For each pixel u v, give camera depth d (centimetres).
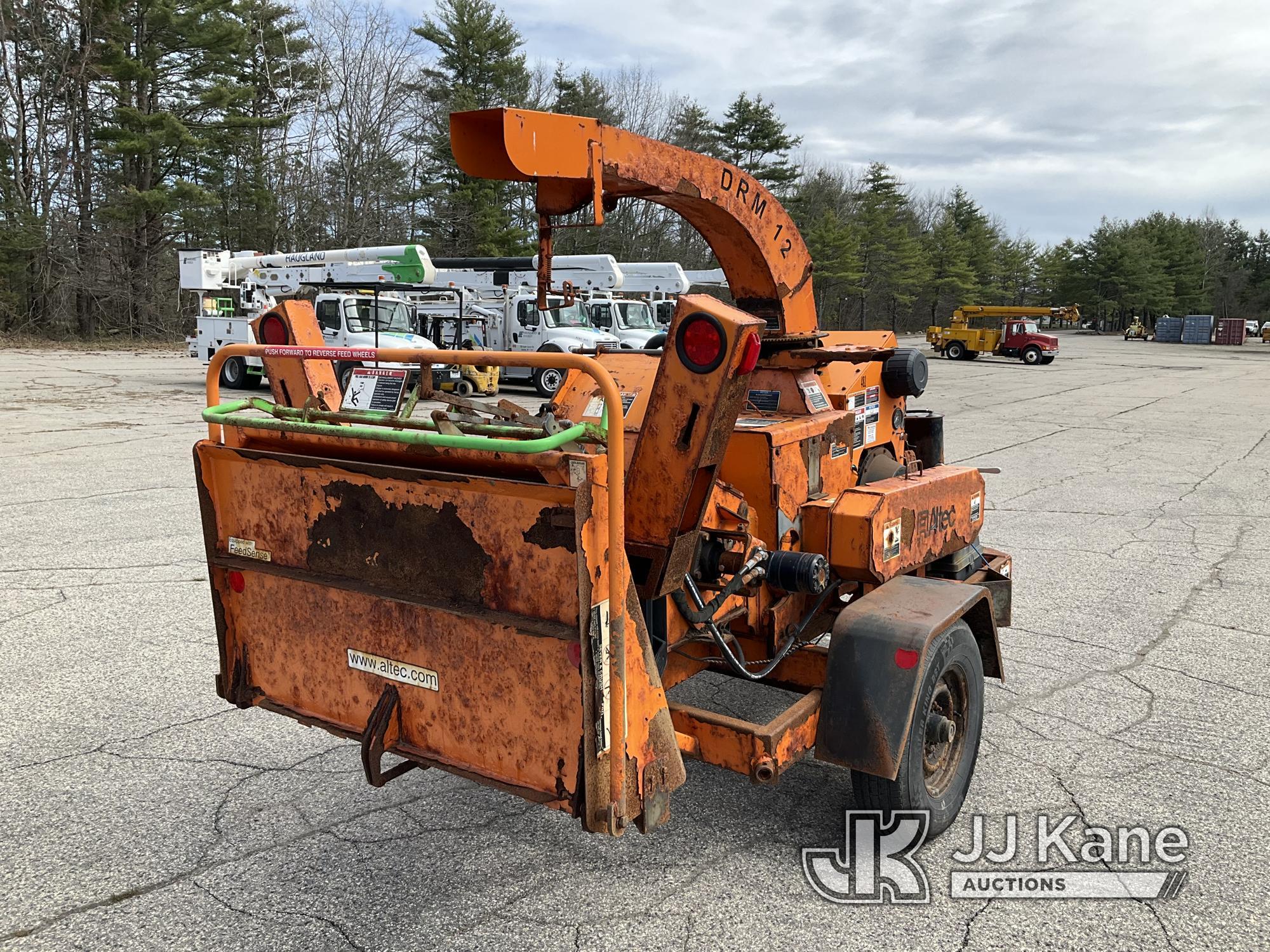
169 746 418
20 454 1175
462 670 262
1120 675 511
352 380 297
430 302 2223
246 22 4303
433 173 4709
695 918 296
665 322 2397
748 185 374
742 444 352
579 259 1848
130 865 325
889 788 321
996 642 375
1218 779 393
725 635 360
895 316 8919
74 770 394
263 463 296
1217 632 583
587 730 233
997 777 395
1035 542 827
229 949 280
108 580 656
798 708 323
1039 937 288
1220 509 973
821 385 415
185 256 2145
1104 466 1258
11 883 314
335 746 421
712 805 371
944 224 9138
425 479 252
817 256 6725
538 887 313
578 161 289
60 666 505
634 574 288
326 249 4656
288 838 344
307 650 302
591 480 225
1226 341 6669
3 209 3800
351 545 280
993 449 1416
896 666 311
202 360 2191
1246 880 319
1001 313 4069
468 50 4509
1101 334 9044
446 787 384
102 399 1842
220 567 315
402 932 288
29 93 3953
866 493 370
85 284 3947
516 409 277
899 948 282
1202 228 12738
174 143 3812
